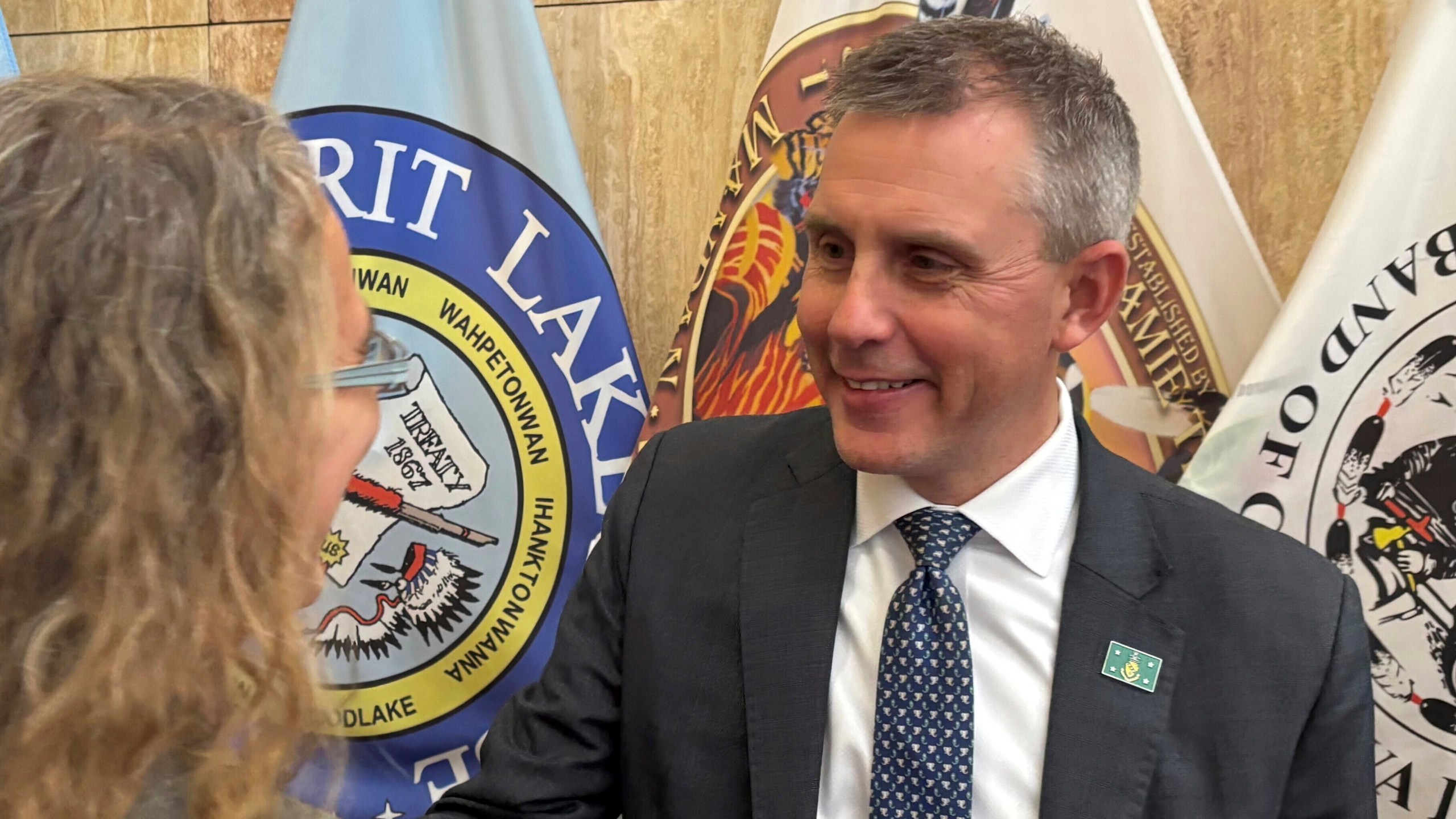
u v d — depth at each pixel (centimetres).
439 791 153
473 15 149
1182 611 87
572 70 166
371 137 150
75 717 43
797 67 142
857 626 91
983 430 84
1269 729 83
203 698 47
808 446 100
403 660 154
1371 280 125
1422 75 124
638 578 98
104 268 44
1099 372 140
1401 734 125
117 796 44
